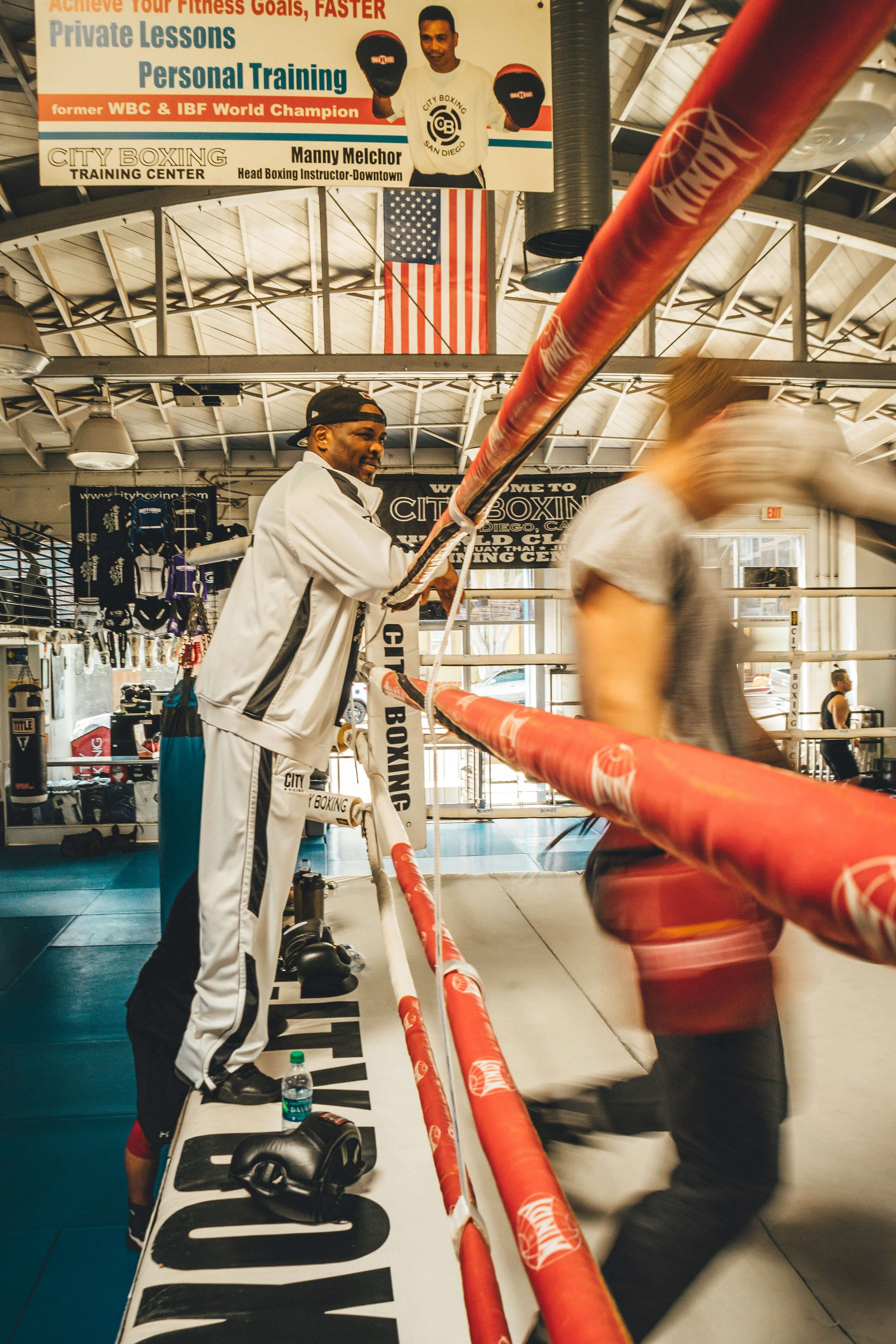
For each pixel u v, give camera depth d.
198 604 2.64
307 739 1.69
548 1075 1.63
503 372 5.62
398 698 2.00
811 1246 1.13
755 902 0.81
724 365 0.86
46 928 5.91
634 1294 0.78
